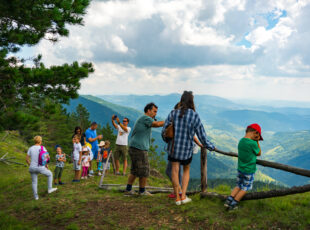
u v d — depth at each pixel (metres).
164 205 4.89
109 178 9.66
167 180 12.23
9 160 17.34
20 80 4.62
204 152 5.31
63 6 5.36
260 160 4.27
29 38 5.45
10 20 5.25
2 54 4.82
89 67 6.20
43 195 7.74
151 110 5.83
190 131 4.46
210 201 4.82
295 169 3.70
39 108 5.32
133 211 4.86
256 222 3.74
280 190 3.88
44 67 5.62
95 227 4.42
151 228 4.01
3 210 6.53
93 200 6.01
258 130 4.21
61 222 4.96
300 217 3.67
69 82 5.68
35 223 5.17
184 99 4.62
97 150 10.51
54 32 5.84
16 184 10.44
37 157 7.47
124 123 10.25
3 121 4.29
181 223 4.06
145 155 5.87
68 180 9.65
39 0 4.93
